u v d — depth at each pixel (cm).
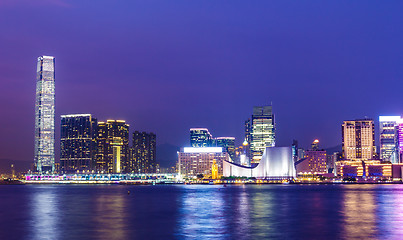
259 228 10069
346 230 9619
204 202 19512
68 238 8838
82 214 13862
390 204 17375
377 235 8900
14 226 10794
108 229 10100
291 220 11688
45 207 17062
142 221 11731
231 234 9188
